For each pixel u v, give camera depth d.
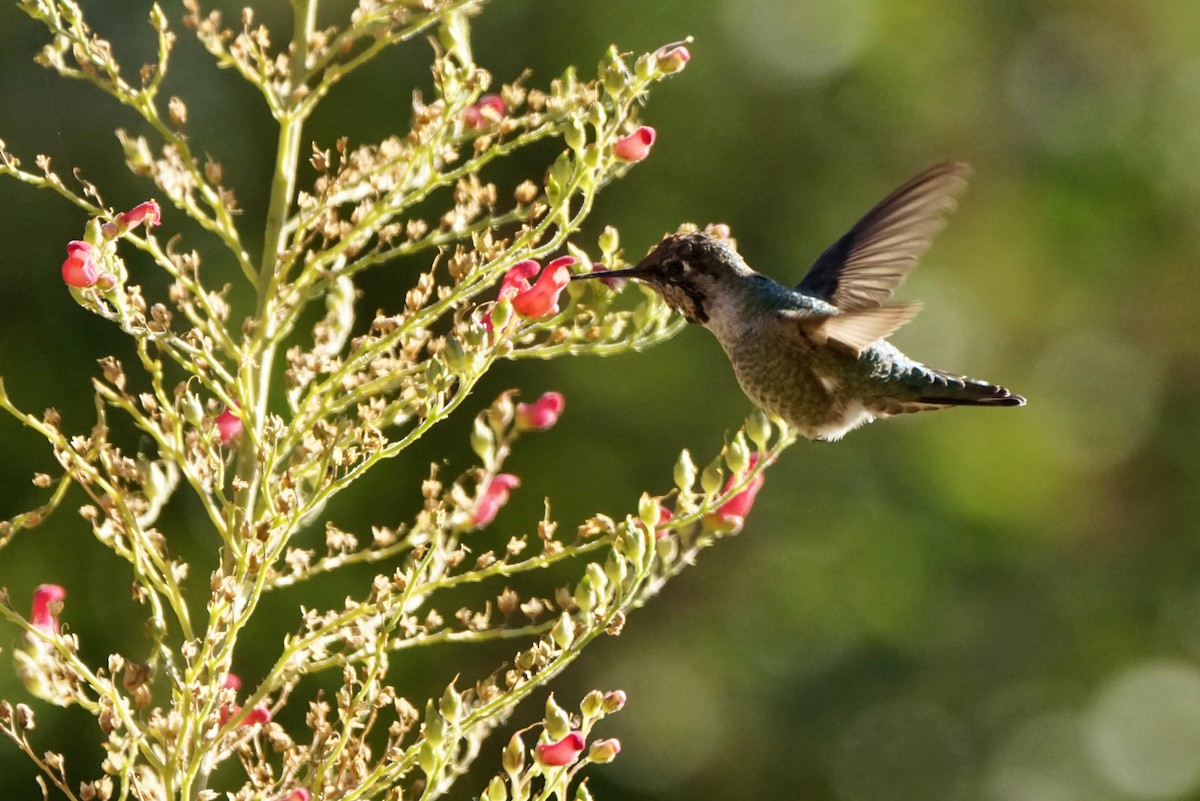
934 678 15.95
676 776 15.66
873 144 15.55
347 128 13.80
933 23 16.20
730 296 7.57
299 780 6.32
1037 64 17.17
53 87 13.73
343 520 13.16
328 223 6.54
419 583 6.13
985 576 16.27
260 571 5.82
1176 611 16.95
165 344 6.14
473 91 6.59
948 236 16.92
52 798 12.63
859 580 15.67
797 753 15.65
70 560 12.88
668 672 15.67
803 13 15.35
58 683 5.66
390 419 6.32
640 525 6.09
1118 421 17.31
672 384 14.44
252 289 13.31
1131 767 16.14
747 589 15.80
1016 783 15.84
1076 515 17.16
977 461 16.36
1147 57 17.36
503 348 6.07
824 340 7.36
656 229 14.43
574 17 14.50
